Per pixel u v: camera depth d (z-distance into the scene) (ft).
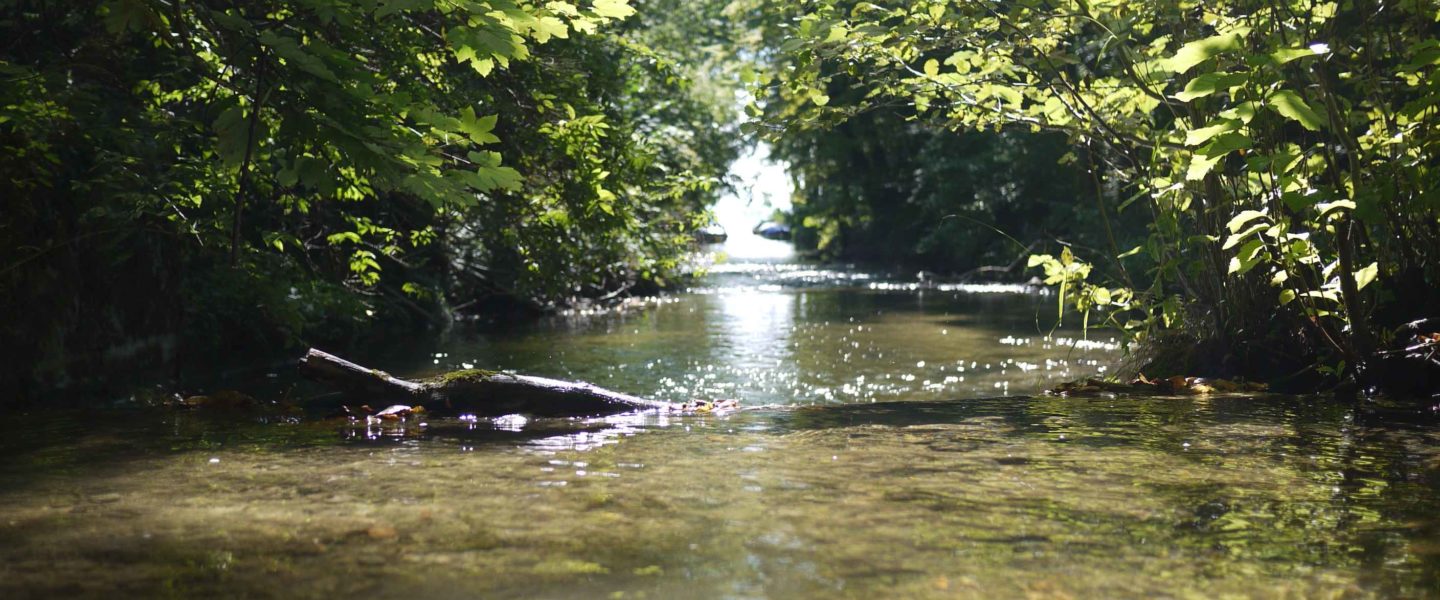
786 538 10.64
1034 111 27.37
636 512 11.71
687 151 60.23
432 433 17.93
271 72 17.67
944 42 24.85
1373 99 24.34
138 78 28.07
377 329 47.19
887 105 27.96
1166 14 23.80
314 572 9.64
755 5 89.97
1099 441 16.28
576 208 37.32
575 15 19.16
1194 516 11.55
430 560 9.96
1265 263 25.02
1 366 23.97
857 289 79.46
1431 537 10.76
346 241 42.14
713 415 20.34
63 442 16.90
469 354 40.57
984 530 10.95
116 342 28.09
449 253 55.36
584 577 9.47
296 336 36.60
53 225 25.66
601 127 35.70
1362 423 17.94
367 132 16.89
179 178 27.32
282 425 19.17
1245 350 25.38
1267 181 23.00
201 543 10.57
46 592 9.16
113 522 11.41
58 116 22.48
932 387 31.94
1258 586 9.27
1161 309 27.84
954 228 96.63
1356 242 23.70
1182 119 24.62
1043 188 91.30
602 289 68.28
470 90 34.42
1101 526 11.13
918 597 8.95
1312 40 23.00
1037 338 45.21
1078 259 26.94
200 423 19.43
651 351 41.83
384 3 17.42
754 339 46.06
